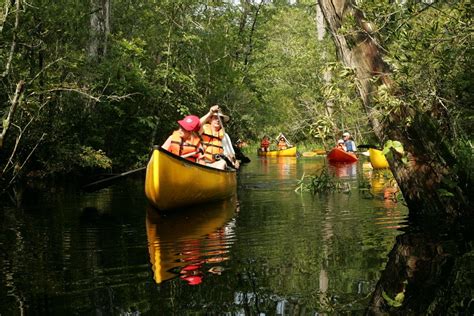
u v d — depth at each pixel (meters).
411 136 4.78
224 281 2.92
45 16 8.75
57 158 10.59
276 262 3.33
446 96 4.57
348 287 2.77
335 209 5.64
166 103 14.02
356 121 5.21
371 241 3.90
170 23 13.78
